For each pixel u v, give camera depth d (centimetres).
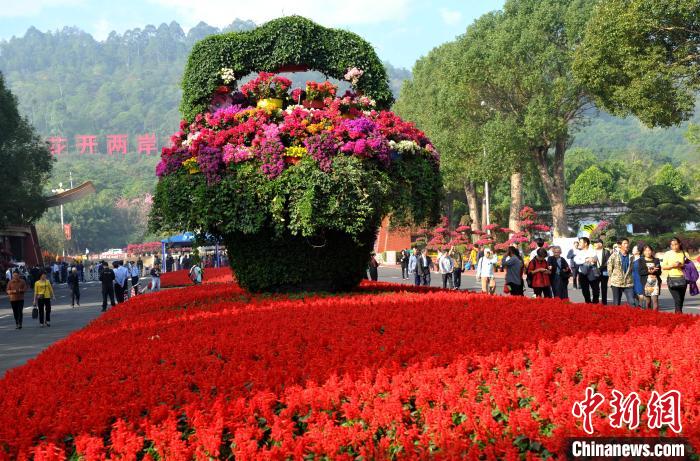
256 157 1377
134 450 553
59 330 1941
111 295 2500
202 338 957
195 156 1409
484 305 1195
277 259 1488
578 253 1838
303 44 1556
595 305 1195
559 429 536
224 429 589
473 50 4150
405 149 1453
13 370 862
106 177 18762
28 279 5300
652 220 5622
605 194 9506
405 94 6631
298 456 534
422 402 611
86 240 13950
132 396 677
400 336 889
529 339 823
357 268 1537
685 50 2850
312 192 1336
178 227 1429
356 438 554
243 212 1384
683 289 1530
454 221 8025
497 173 4231
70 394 694
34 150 5106
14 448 573
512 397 608
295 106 1469
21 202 4862
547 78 4175
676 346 763
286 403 625
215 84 1536
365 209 1366
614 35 2917
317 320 1047
